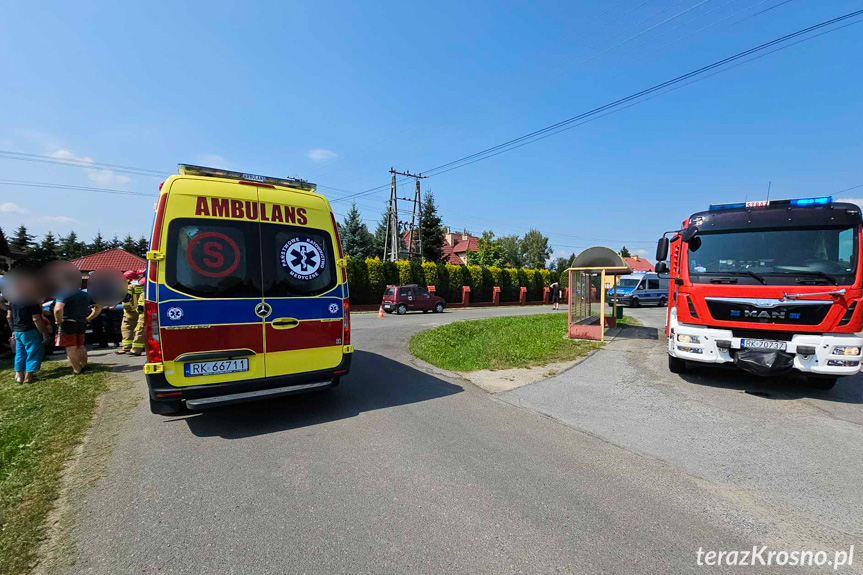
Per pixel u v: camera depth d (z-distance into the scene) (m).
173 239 4.25
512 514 2.96
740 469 3.72
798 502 3.18
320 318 5.04
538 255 71.81
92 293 7.24
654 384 6.54
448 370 7.60
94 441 4.24
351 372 7.41
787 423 4.85
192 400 4.29
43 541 2.63
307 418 5.00
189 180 4.43
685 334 6.23
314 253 5.07
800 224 5.84
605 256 10.83
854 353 5.27
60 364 7.78
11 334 8.38
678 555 2.53
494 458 3.90
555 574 2.34
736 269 6.04
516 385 6.55
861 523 2.92
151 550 2.55
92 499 3.14
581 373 7.30
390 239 43.69
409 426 4.74
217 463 3.76
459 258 62.00
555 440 4.36
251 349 4.57
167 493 3.23
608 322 13.98
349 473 3.58
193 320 4.28
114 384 6.36
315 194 5.23
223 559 2.47
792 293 5.55
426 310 24.22
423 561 2.45
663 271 7.12
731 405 5.52
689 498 3.22
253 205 4.71
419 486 3.36
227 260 4.49
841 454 4.03
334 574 2.34
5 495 3.16
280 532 2.73
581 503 3.12
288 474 3.56
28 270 6.39
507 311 25.78
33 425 4.58
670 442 4.32
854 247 5.51
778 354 5.55
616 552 2.55
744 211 6.20
